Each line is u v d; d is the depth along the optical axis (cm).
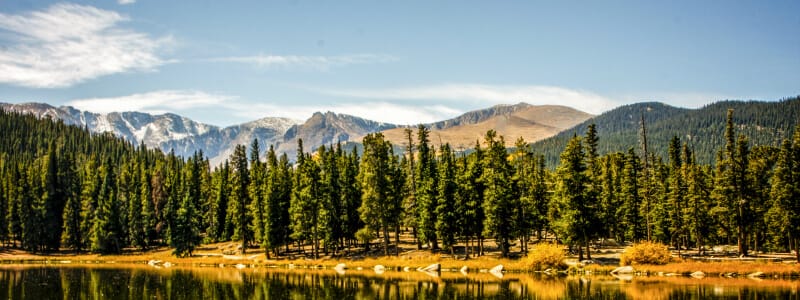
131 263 10856
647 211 8688
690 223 8781
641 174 10256
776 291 5634
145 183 13462
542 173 10094
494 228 8344
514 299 5491
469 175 8619
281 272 8481
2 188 13275
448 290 6172
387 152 9488
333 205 9831
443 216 8519
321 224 9594
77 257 11888
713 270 7144
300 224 9775
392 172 9419
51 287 6700
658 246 7938
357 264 9050
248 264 9862
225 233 12875
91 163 16075
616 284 6372
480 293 5916
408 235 11725
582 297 5503
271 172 11312
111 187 13512
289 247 11775
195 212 11675
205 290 6412
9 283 7106
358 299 5688
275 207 10288
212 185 13488
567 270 7794
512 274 7656
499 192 8244
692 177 8781
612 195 9469
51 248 13300
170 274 8288
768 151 9175
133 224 12656
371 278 7438
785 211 7669
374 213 9231
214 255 11494
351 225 10044
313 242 10638
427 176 9544
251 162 13988
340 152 12688
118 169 18962
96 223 12112
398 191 9400
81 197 13550
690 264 7425
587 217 8069
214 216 13125
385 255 9462
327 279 7375
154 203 13875
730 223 8850
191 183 14025
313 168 9706
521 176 8938
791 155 7794
